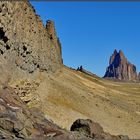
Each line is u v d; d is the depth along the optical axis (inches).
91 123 1470.2
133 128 2694.4
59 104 2491.4
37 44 2800.2
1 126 970.1
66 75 4296.3
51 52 3627.0
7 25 1823.3
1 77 1732.3
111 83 7224.4
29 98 1831.9
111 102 3644.2
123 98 4936.0
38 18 3024.1
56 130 1217.4
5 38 1835.6
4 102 1198.9
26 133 1015.6
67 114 2338.8
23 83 1899.6
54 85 2928.2
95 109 2901.1
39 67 2910.9
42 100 2317.9
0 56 1800.0
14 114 1045.2
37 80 2645.2
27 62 2425.0
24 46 2317.9
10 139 941.2
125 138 1653.5
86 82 4987.7
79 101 2901.1
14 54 2075.5
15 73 2059.5
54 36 4220.0
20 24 2196.1
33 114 1337.4
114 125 2610.7
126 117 3080.7
